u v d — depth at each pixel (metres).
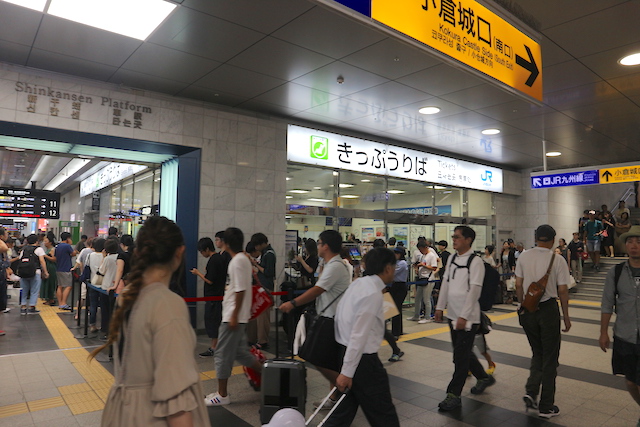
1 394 4.42
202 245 6.23
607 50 5.84
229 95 7.64
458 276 4.29
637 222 17.23
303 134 9.26
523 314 4.20
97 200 14.80
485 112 8.58
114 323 1.51
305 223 9.41
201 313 7.68
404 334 7.60
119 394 1.44
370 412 2.81
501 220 14.82
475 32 4.02
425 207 12.20
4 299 7.47
